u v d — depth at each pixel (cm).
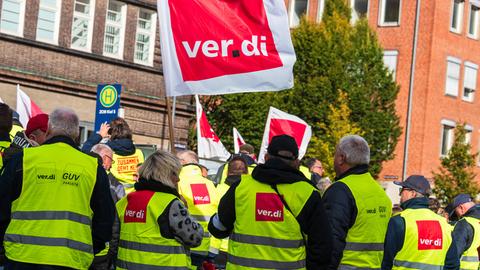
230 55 1531
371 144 5522
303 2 6644
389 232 1179
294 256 1005
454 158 5456
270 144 1026
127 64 3866
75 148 1028
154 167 1092
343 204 1066
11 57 3466
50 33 3619
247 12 1524
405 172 6150
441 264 1205
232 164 1608
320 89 5447
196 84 1545
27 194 998
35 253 988
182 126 4144
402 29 6341
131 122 3891
